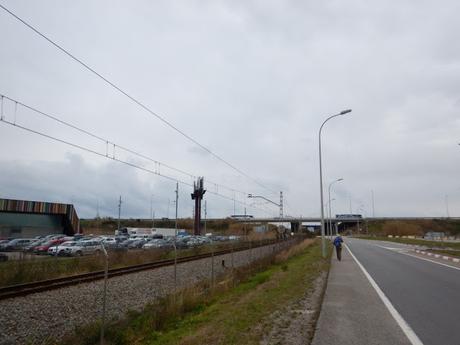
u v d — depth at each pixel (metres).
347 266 23.45
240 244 47.97
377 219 138.38
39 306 12.90
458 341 7.31
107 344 8.58
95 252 35.34
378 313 9.80
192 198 81.75
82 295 14.84
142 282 18.17
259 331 8.03
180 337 8.62
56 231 66.12
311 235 96.44
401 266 23.22
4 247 43.34
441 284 15.23
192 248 39.75
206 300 13.41
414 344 7.12
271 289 13.89
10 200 57.06
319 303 10.95
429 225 135.62
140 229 90.88
